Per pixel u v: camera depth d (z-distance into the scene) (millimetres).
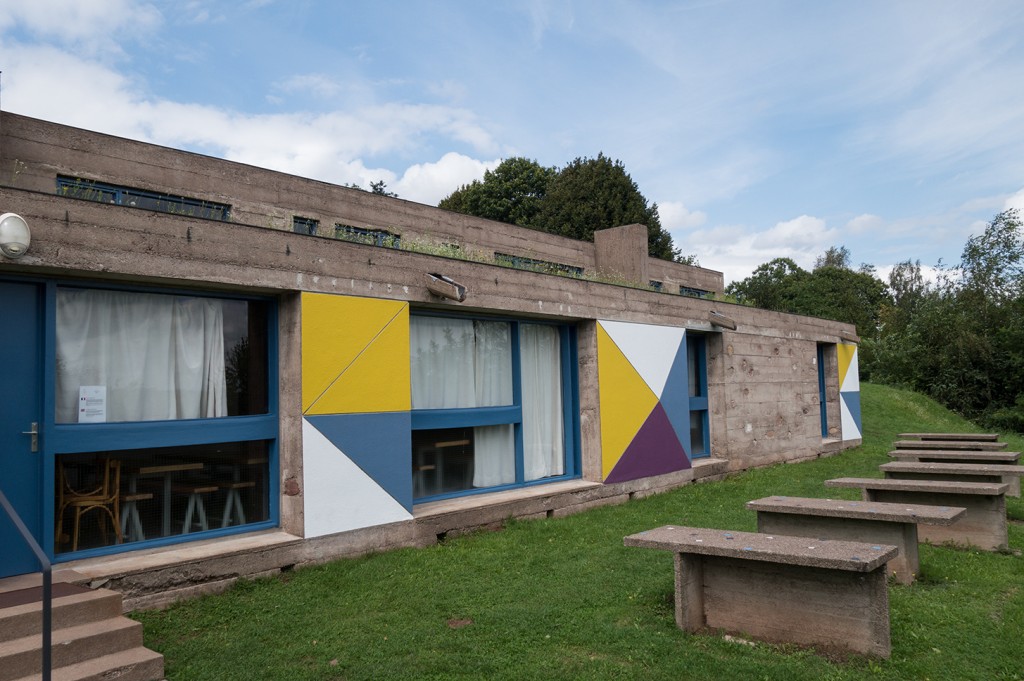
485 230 18859
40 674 4070
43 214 5316
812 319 16531
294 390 6883
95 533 5828
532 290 9492
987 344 26953
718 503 10438
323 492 6930
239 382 6895
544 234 20594
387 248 7738
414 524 7730
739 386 13820
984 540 7734
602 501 10297
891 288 51344
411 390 8555
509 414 9688
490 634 5164
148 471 6180
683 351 12352
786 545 4988
